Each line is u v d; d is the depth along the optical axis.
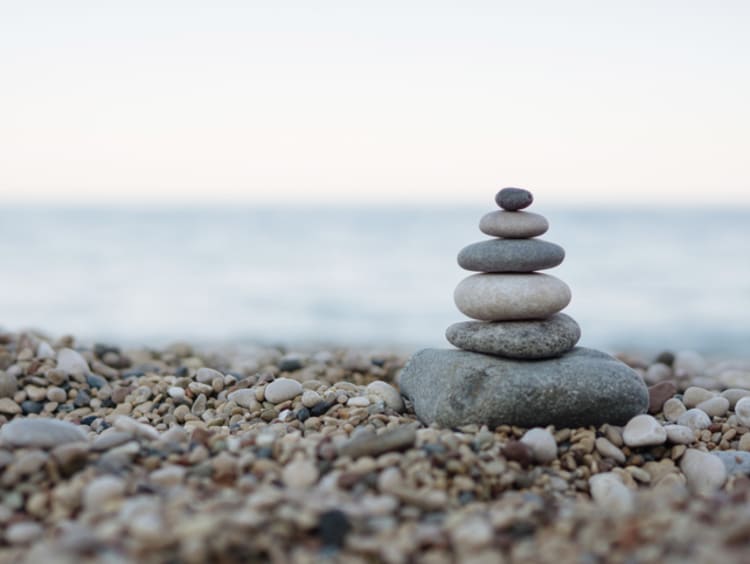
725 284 3.75
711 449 0.89
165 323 3.00
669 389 1.00
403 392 0.97
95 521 0.67
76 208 7.56
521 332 0.88
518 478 0.77
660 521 0.66
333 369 1.22
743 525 0.63
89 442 0.80
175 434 0.83
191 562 0.61
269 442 0.78
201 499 0.69
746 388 1.12
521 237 0.90
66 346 1.25
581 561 0.63
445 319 3.12
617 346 2.54
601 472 0.82
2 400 1.01
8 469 0.74
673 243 5.33
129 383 1.10
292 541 0.65
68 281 3.97
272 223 6.73
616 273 4.13
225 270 4.46
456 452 0.77
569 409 0.85
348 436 0.85
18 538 0.67
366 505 0.68
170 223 6.64
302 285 3.96
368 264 4.70
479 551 0.64
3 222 6.41
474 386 0.86
